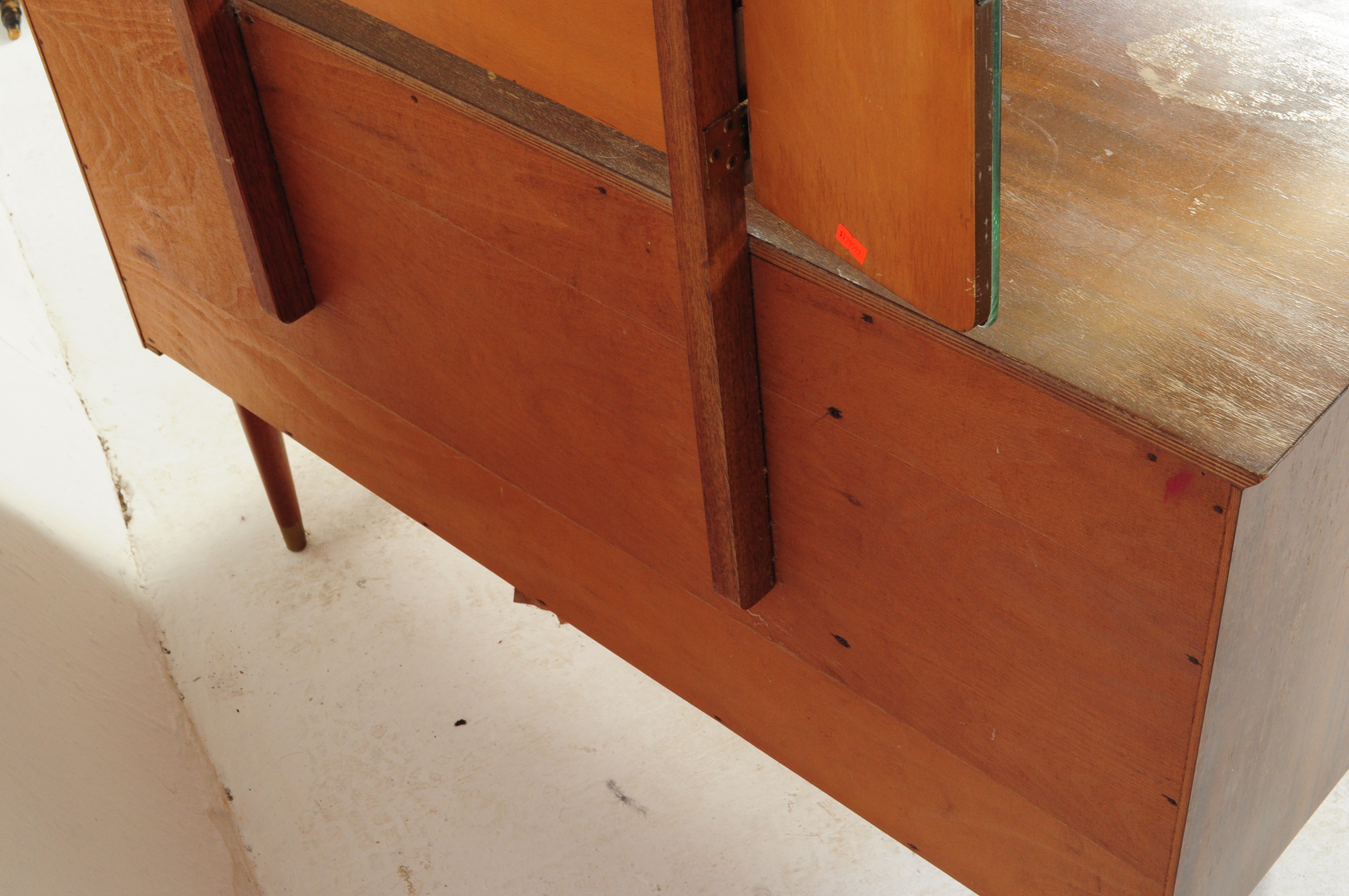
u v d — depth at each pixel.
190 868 1.35
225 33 1.09
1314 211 0.86
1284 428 0.69
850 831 1.49
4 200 2.66
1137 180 0.90
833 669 1.03
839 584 0.96
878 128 0.68
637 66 0.79
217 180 1.25
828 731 1.08
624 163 0.88
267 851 1.51
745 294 0.85
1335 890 1.38
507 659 1.71
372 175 1.09
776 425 0.91
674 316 0.91
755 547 0.97
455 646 1.74
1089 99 1.00
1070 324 0.76
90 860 1.16
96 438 2.10
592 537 1.18
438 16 0.92
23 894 1.01
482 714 1.65
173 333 1.55
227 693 1.69
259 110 1.15
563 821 1.52
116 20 1.19
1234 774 0.88
